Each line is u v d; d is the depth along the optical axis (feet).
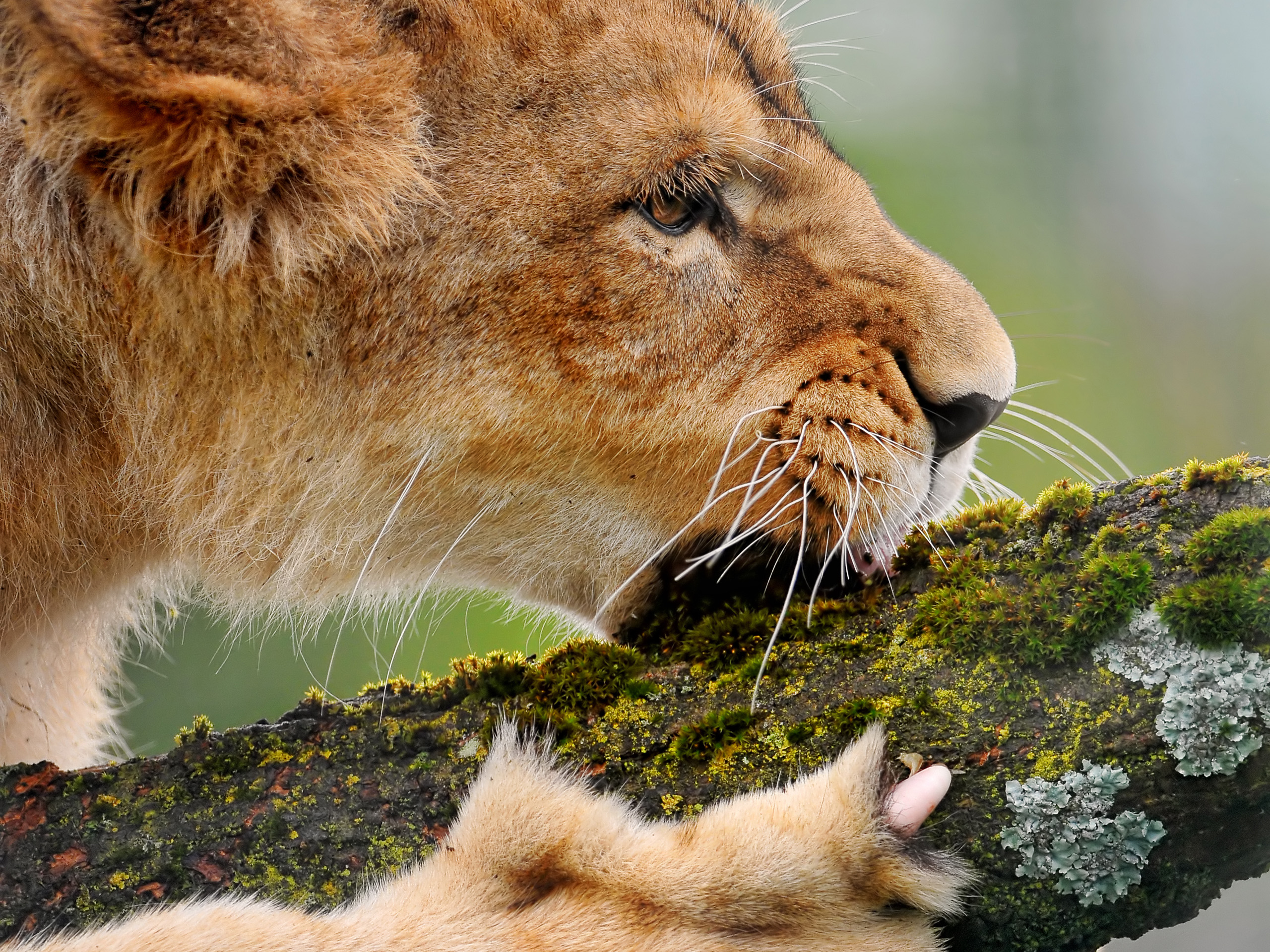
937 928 15.38
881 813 15.07
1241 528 15.03
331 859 16.06
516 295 19.44
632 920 15.19
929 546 17.13
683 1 20.51
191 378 19.56
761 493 19.79
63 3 16.21
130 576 21.98
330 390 19.76
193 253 18.49
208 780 16.39
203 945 14.79
